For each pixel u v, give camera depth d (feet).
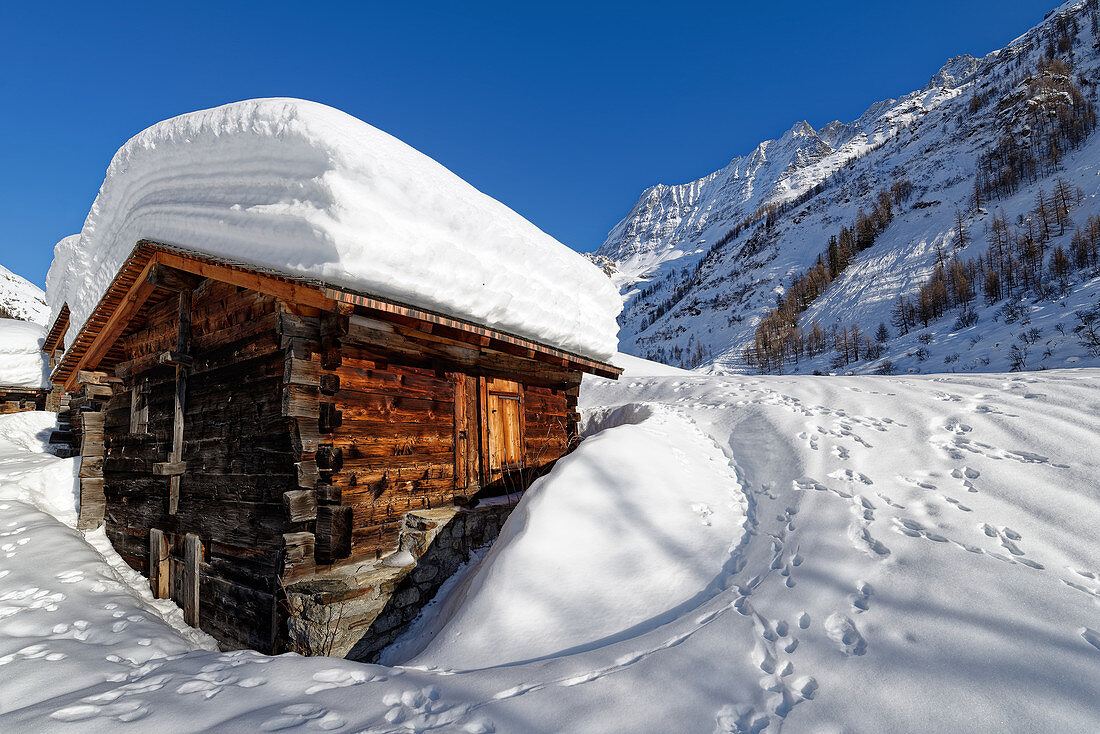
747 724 8.76
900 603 11.73
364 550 16.85
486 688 10.14
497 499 22.39
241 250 16.65
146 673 12.46
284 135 15.42
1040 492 15.80
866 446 21.18
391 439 18.25
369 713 9.37
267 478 17.66
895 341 225.56
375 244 14.34
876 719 8.67
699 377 58.65
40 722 9.43
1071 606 11.00
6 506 27.09
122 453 28.60
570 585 14.11
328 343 16.46
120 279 24.17
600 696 9.55
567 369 28.53
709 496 19.17
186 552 21.43
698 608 13.01
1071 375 26.48
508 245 19.38
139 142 22.07
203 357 21.91
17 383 48.85
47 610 17.75
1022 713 8.42
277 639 16.16
